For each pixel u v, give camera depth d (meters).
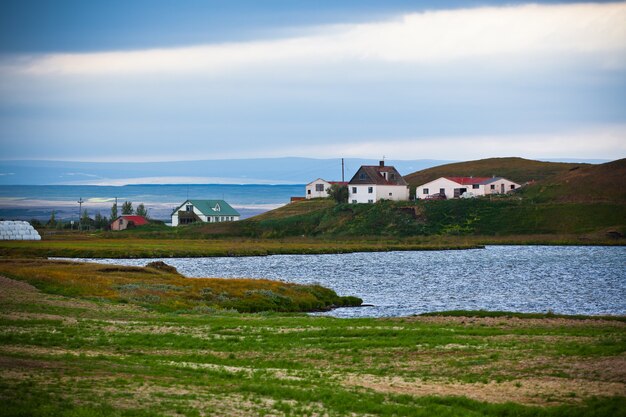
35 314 70.62
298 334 62.75
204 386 43.31
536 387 43.81
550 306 96.88
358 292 114.69
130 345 57.72
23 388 39.94
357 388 44.28
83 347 56.22
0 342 56.22
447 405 40.66
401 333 62.50
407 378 47.22
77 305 78.38
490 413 39.19
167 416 36.28
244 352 55.91
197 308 83.31
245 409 38.38
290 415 37.56
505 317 74.44
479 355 52.53
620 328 65.56
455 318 73.94
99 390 40.72
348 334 62.50
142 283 97.38
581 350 52.12
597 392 42.09
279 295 95.69
